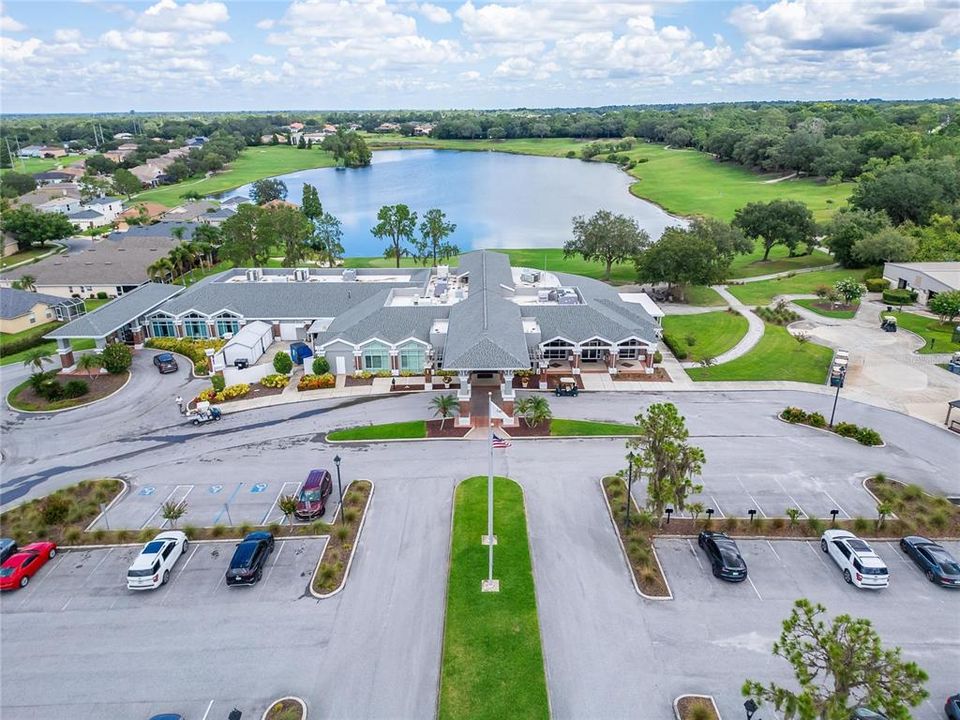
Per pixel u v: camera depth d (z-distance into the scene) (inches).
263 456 2015.3
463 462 1940.2
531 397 2207.2
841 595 1384.1
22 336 3228.3
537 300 2992.1
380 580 1450.5
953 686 1154.7
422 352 2586.1
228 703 1152.2
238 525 1660.9
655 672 1194.0
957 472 1861.5
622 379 2536.9
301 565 1509.6
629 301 3132.4
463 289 3161.9
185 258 4097.0
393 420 2225.6
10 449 2114.9
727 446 2015.3
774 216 4399.6
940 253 3705.7
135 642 1294.3
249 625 1330.0
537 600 1375.5
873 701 871.1
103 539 1619.1
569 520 1652.3
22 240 5132.9
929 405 2278.5
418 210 6953.7
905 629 1285.7
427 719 1108.5
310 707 1138.0
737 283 3929.6
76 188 7529.5
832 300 3366.1
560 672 1194.6
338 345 2586.1
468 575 1448.1
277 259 4837.6
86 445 2127.2
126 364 2679.6
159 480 1894.7
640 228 5708.7
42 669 1237.1
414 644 1272.1
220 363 2706.7
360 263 4736.7
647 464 1556.3
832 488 1786.4
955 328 2903.5
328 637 1293.1
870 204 4714.6
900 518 1635.1
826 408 2272.4
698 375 2564.0
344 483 1839.3
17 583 1445.6
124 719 1127.6
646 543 1546.5
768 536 1582.2
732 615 1332.4
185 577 1480.1
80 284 3914.9
